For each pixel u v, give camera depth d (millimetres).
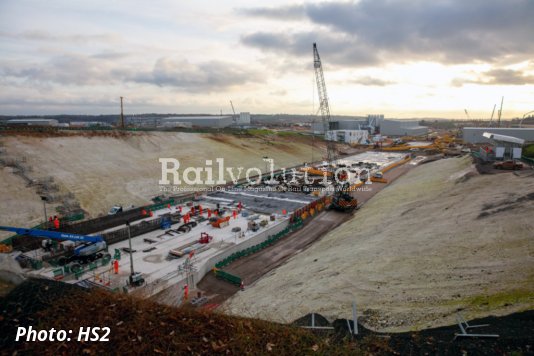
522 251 19938
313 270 25656
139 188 50719
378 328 14664
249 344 10898
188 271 27094
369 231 33656
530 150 63656
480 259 20438
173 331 10992
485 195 34688
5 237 31797
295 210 46750
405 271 21344
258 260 31594
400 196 48125
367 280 21234
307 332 12195
